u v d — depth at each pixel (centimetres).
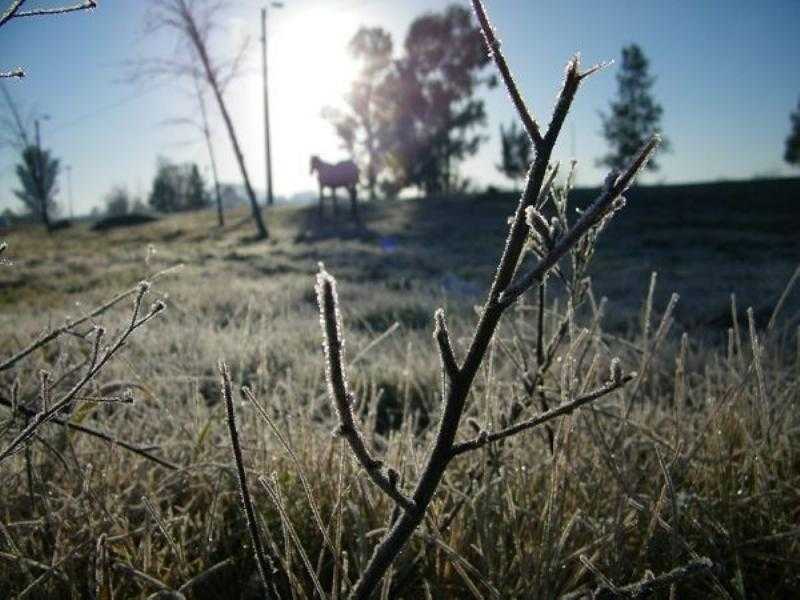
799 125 3325
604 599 78
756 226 1898
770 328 142
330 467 128
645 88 3256
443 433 57
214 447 140
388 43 3566
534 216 51
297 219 2364
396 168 3812
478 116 3697
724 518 117
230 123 1912
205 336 328
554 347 121
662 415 163
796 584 104
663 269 1040
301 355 304
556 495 104
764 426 127
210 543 109
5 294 857
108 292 800
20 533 109
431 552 106
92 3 74
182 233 2247
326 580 105
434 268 1112
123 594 99
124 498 122
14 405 103
